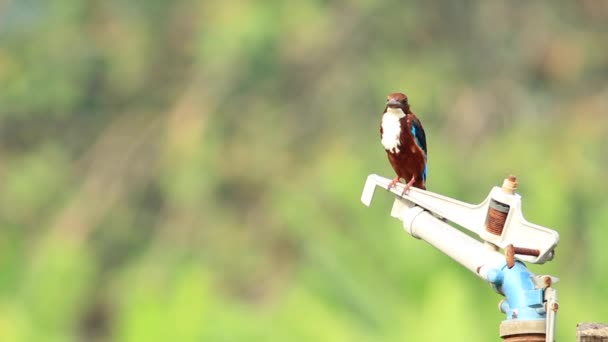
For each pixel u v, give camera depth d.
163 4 21.47
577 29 20.33
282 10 19.83
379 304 11.12
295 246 16.02
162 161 19.53
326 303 11.62
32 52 21.53
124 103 21.16
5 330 16.25
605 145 18.09
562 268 13.49
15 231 19.70
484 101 19.17
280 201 17.25
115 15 21.58
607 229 12.62
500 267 3.84
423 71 19.36
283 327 11.45
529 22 20.17
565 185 15.69
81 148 20.98
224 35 19.27
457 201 4.07
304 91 19.48
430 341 9.96
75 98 21.20
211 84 19.67
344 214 14.34
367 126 18.98
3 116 21.12
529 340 3.77
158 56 21.22
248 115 19.25
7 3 22.66
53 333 16.81
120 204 19.84
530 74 19.92
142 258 18.00
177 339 11.56
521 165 16.77
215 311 11.63
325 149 18.30
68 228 19.39
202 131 19.09
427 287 10.45
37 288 17.23
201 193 18.36
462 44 20.06
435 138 17.70
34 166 20.55
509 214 3.86
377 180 4.29
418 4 20.20
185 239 17.66
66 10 21.67
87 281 17.62
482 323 10.15
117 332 16.69
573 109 19.08
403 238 11.23
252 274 16.53
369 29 19.94
